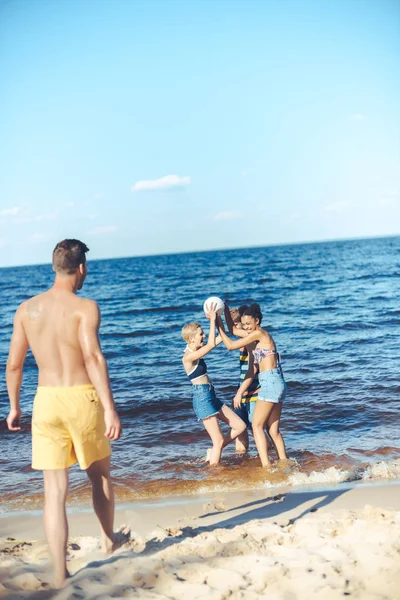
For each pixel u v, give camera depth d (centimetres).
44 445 316
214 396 609
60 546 310
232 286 3844
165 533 392
